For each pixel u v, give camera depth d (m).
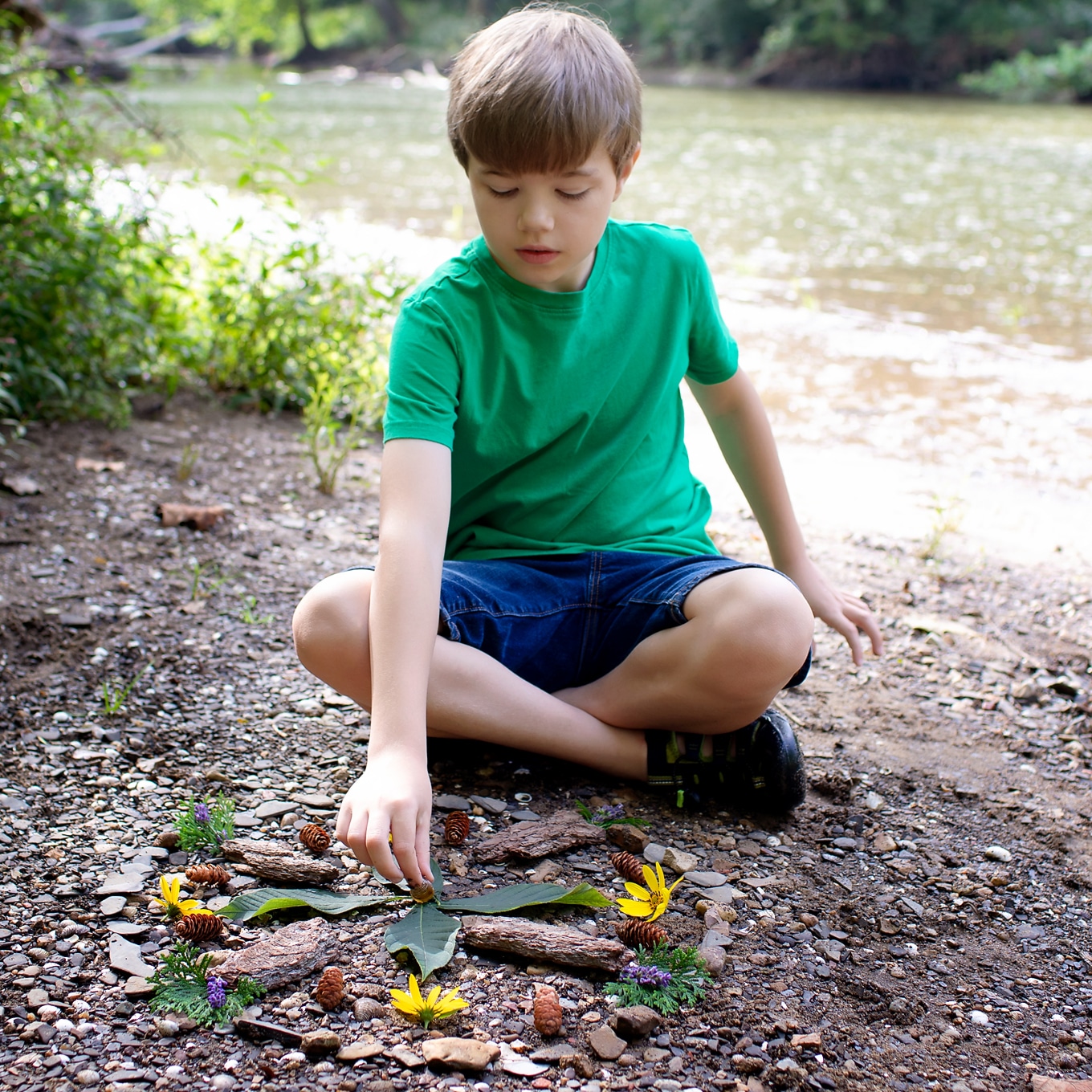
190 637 2.32
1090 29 28.16
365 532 2.93
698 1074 1.33
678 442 2.10
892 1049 1.41
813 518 3.28
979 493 3.55
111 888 1.58
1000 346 5.45
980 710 2.30
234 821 1.75
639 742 1.90
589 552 1.96
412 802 1.46
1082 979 1.56
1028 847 1.86
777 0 29.91
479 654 1.82
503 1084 1.29
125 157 4.14
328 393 3.72
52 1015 1.36
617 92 1.67
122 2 36.94
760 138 15.85
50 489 2.96
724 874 1.71
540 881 1.65
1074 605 2.78
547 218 1.67
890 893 1.71
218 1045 1.33
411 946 1.47
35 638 2.26
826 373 4.90
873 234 8.41
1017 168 12.89
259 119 4.29
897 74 28.92
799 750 1.83
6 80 3.81
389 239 6.88
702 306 2.01
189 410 3.75
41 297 3.49
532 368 1.86
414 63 34.22
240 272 4.12
